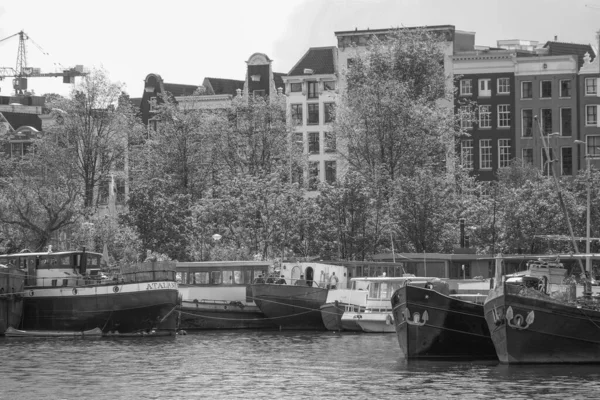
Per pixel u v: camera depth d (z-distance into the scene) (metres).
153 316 94.25
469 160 157.75
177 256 119.06
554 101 155.62
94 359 78.56
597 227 121.62
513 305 70.38
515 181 141.50
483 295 84.12
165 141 139.25
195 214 121.12
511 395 61.97
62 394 65.06
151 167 138.12
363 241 117.25
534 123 155.38
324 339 93.19
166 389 66.19
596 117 155.00
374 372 71.06
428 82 141.38
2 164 136.50
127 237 118.38
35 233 117.81
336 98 161.62
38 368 74.25
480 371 69.88
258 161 141.50
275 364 75.75
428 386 65.19
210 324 103.81
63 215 119.88
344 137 132.62
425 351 75.81
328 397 62.97
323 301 102.25
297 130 163.00
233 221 120.44
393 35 151.12
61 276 97.31
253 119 142.88
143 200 120.50
